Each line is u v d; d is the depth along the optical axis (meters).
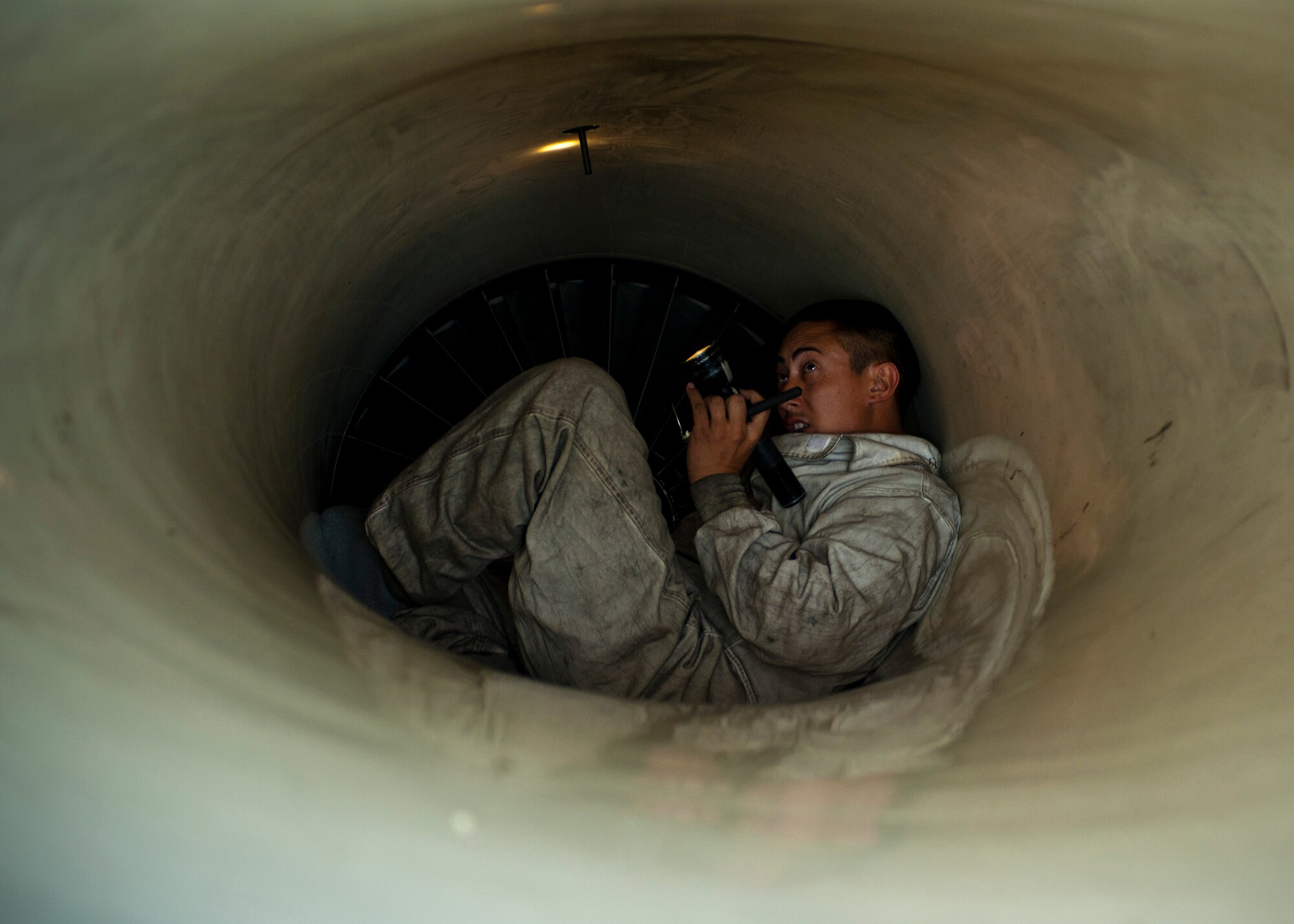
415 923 0.38
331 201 1.15
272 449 1.15
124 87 0.58
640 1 0.79
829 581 1.25
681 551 1.62
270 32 0.61
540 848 0.45
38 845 0.35
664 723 0.73
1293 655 0.57
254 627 0.59
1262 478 0.73
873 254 1.55
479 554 1.29
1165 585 0.75
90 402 0.62
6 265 0.55
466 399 1.92
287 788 0.42
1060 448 1.11
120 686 0.43
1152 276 0.92
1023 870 0.47
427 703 0.61
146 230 0.74
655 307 2.02
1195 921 0.43
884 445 1.44
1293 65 0.56
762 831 0.51
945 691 0.85
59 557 0.48
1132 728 0.59
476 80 1.05
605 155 1.63
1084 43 0.66
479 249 1.78
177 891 0.36
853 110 1.18
